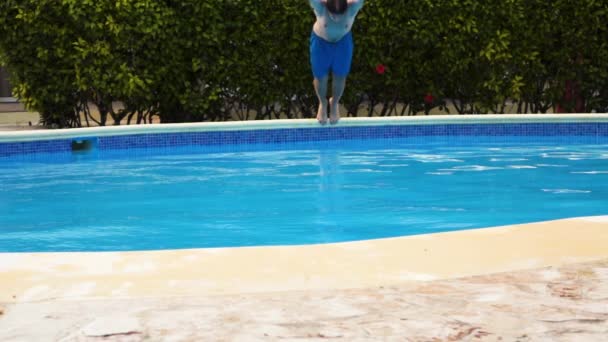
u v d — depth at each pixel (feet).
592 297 8.36
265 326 7.52
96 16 34.04
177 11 35.27
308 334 7.29
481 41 37.73
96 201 20.34
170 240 16.02
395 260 9.82
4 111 48.85
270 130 32.73
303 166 26.71
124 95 35.81
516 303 8.18
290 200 20.33
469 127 34.88
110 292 8.56
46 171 25.63
